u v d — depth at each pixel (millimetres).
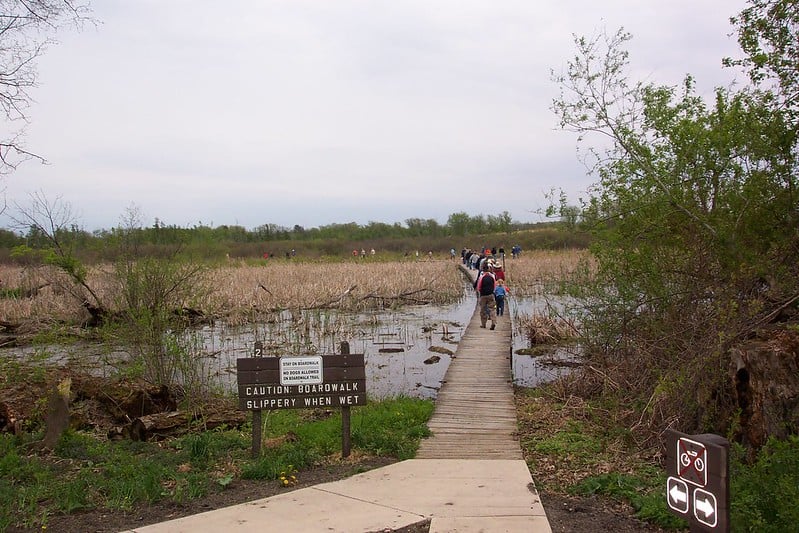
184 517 5988
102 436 9898
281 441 8945
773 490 5578
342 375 8172
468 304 30281
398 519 5828
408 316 25875
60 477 7430
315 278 34781
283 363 8102
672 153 10188
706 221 9719
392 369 16016
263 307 26219
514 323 22344
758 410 7520
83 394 10914
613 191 10703
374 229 93188
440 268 43719
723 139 9281
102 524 5918
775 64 8953
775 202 9188
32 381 10945
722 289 9453
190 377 12703
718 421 8242
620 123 10469
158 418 9750
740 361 7809
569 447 8688
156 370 12445
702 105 10148
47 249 17500
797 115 8922
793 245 8961
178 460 8164
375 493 6598
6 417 9672
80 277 17516
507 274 35062
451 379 12953
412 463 7805
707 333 9172
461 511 6039
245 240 83688
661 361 10164
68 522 5988
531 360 16891
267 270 40062
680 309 10109
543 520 5809
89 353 15680
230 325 23047
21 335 19359
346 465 7887
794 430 7156
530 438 9289
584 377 12258
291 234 89000
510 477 7180
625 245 10578
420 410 10789
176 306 13945
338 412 11414
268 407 8078
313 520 5812
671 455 4965
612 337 11266
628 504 6551
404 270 39844
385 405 11578
